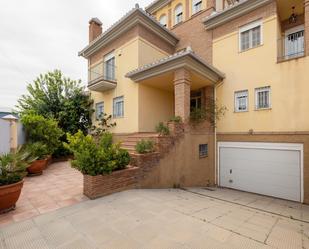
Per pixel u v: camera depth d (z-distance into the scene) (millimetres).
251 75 9180
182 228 3656
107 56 12453
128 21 10289
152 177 6777
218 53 10500
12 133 7703
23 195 5480
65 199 5160
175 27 13055
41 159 8188
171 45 12539
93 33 13781
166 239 3246
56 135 10117
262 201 7363
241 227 3893
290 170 7938
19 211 4375
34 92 13664
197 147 8844
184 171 8062
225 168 9906
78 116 13719
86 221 3891
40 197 5309
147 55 10688
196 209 4805
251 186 9000
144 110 10172
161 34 11453
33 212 4320
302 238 3627
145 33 10641
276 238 3516
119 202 4957
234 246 3102
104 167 5395
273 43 8570
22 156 5184
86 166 5293
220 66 10359
